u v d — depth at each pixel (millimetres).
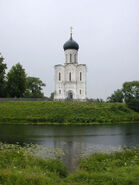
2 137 29328
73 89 87125
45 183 10719
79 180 12258
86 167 15227
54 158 18172
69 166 16188
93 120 53688
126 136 33156
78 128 42625
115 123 54281
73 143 26234
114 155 17516
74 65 88062
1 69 69000
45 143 25656
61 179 12586
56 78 89000
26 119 50344
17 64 78688
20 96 78812
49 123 49625
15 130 37250
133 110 71125
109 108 63500
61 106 60562
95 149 22766
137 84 93062
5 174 11031
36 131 36594
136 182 11578
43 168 13938
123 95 100250
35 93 112188
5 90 76625
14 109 55969
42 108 57781
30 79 114750
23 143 25172
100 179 12133
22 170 12547
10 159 15000
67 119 52344
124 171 13297
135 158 16469
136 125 50375
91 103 67250
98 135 33875
